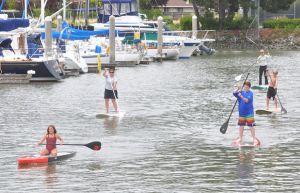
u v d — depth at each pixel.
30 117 62.06
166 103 72.19
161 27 142.38
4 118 61.47
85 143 49.12
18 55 94.56
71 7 182.75
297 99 75.38
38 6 184.38
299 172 41.09
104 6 161.38
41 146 48.97
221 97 77.62
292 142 49.91
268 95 64.62
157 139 51.66
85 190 37.62
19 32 97.81
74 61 105.81
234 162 43.81
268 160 44.22
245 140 50.59
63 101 73.25
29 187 38.28
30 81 94.12
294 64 133.75
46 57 93.88
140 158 45.19
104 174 41.00
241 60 147.62
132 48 132.25
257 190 37.31
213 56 163.62
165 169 42.19
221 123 58.88
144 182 39.19
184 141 50.84
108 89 63.47
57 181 39.50
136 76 105.94
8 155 46.25
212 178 39.94
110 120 60.53
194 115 63.59
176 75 108.06
